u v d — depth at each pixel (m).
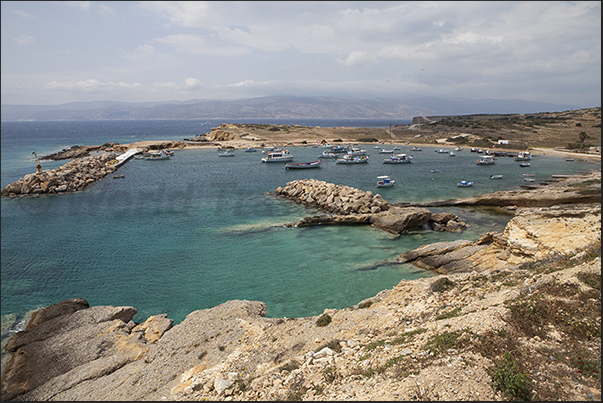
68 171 75.19
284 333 19.05
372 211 48.34
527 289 15.66
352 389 11.24
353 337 16.53
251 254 36.31
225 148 142.75
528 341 11.96
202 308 26.41
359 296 27.42
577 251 20.70
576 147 123.81
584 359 10.71
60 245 39.28
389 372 11.62
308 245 38.78
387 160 106.94
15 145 151.75
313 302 26.66
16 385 17.72
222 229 44.53
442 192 65.31
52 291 29.09
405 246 38.25
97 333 21.94
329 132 191.12
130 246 38.84
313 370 13.48
